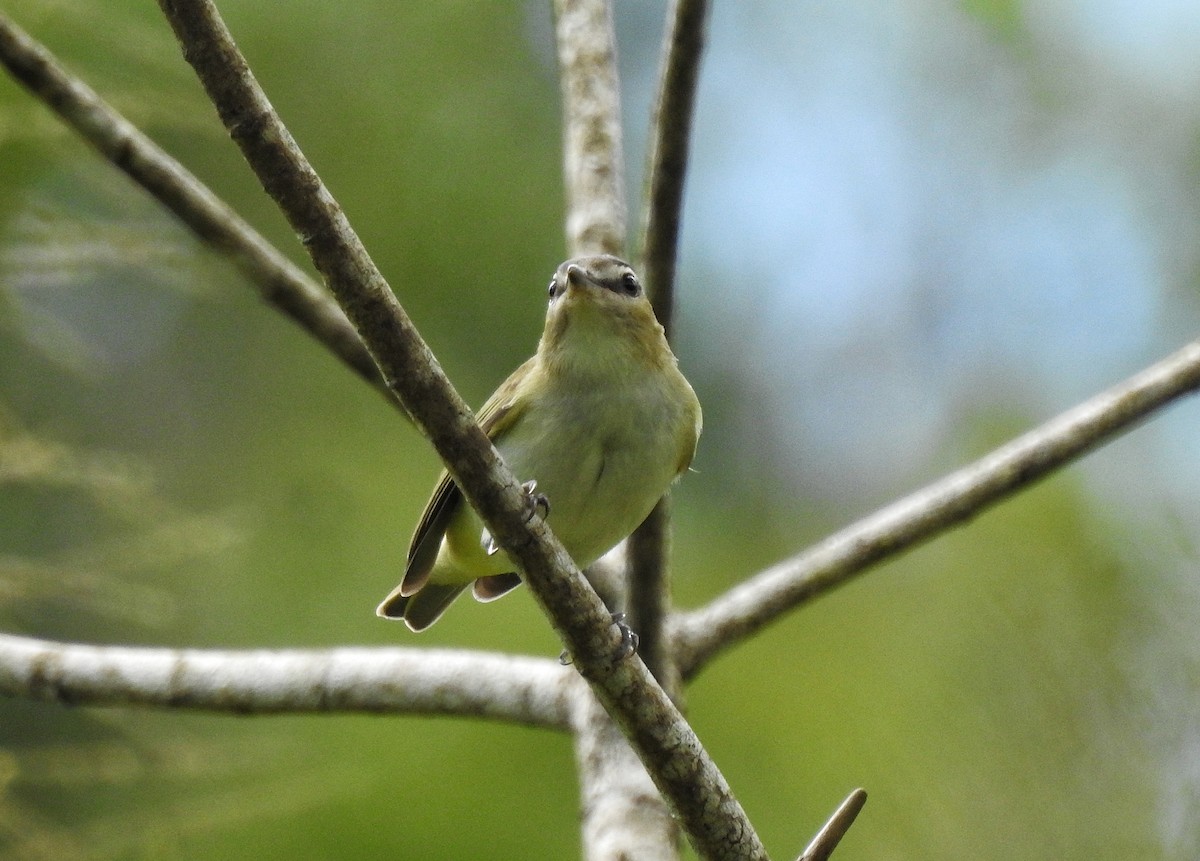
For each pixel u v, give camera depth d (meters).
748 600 8.48
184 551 9.89
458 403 6.06
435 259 13.88
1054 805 7.90
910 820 8.07
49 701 8.48
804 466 16.48
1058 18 18.50
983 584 8.71
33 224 9.34
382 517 13.14
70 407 13.15
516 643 12.03
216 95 5.53
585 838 7.76
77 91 8.27
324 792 10.41
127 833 9.80
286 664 8.52
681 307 16.20
